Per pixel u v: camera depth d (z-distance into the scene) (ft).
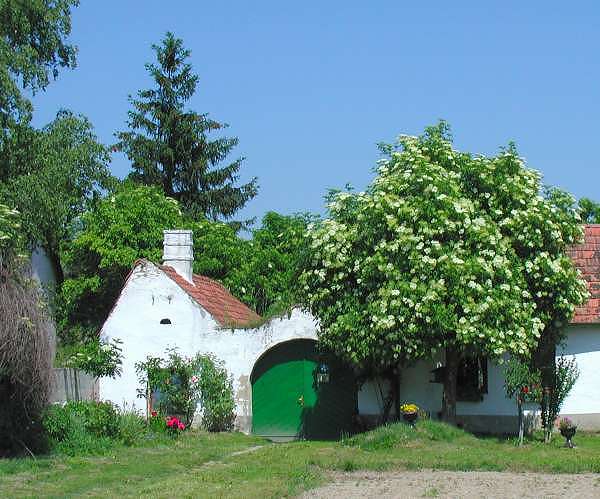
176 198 157.28
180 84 160.04
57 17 104.53
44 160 98.32
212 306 85.20
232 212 159.94
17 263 56.95
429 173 66.33
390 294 63.36
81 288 110.32
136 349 82.33
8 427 57.16
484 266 63.57
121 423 67.51
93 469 53.88
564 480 50.08
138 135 155.74
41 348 55.21
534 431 75.61
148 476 52.16
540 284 68.13
